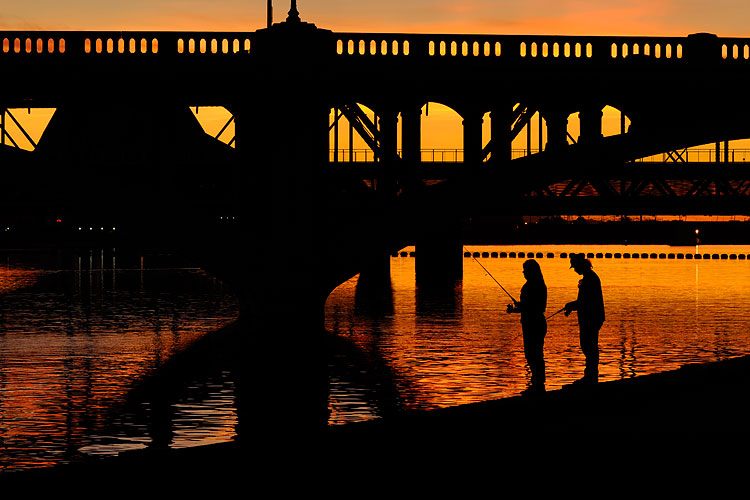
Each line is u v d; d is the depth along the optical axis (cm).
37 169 4181
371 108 4359
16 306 5278
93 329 4197
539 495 1060
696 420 1491
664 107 4209
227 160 4212
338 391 2702
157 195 4191
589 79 4100
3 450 2069
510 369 3033
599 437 1340
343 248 4125
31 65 4050
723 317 4697
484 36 4106
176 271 8719
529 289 2266
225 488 977
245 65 4006
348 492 1017
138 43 4062
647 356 3297
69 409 2481
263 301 3991
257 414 2420
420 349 3509
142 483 964
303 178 3972
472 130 4178
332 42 4078
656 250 15488
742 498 1063
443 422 1312
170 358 3325
